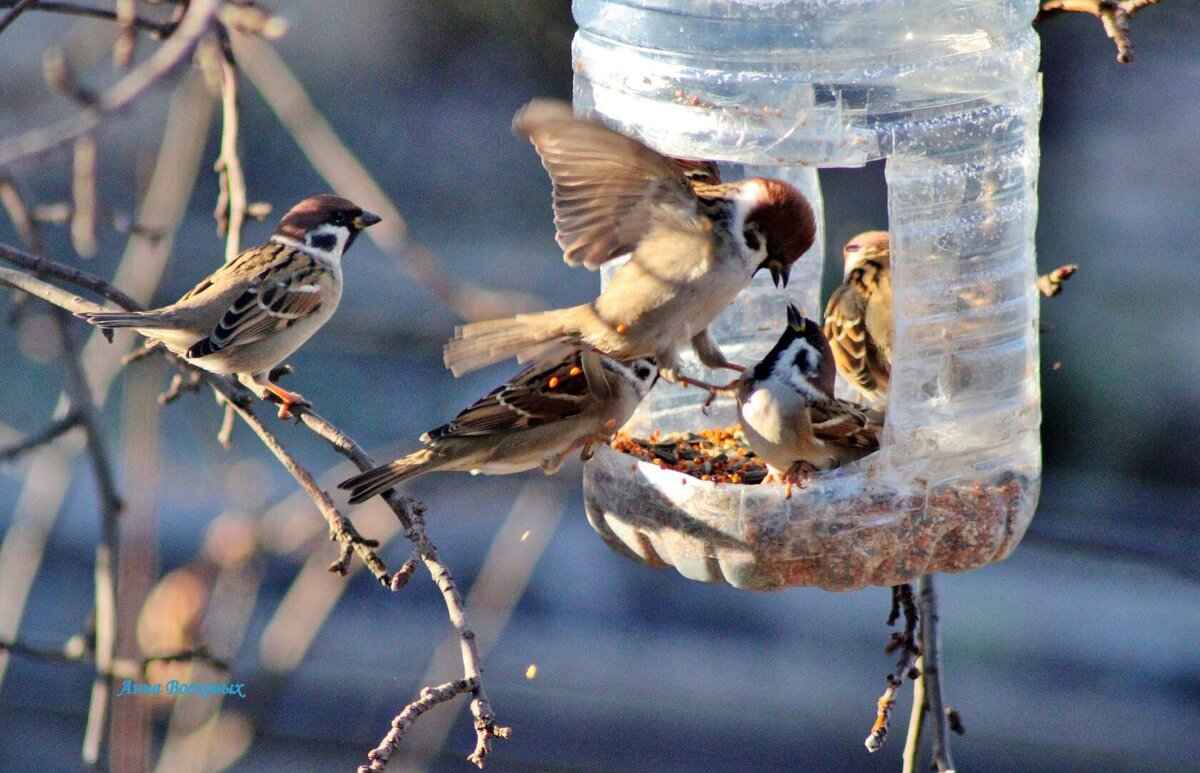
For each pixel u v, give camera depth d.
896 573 7.27
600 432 8.27
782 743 16.44
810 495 7.21
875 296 8.99
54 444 11.95
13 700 17.28
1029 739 16.02
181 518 17.41
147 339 10.81
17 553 11.73
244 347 9.58
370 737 16.58
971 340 7.20
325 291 10.05
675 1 7.48
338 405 19.59
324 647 17.39
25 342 12.66
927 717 8.72
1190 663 16.45
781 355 7.61
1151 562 11.69
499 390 8.33
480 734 5.72
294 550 12.09
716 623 17.77
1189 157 16.95
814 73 7.18
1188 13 16.12
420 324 15.20
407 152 21.30
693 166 8.62
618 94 7.79
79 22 14.61
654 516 7.60
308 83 21.27
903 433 7.16
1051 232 17.22
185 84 11.17
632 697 17.00
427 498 16.09
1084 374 16.88
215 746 11.93
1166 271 16.97
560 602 18.09
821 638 17.44
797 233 7.73
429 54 20.64
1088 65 17.00
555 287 20.25
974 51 7.16
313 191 21.44
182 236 21.72
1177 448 16.53
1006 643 16.94
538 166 21.17
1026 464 7.40
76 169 9.70
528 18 17.00
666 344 7.92
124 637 10.15
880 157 7.12
